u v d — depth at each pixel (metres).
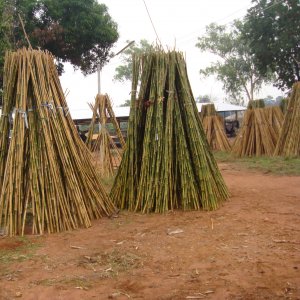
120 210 6.96
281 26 27.36
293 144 14.48
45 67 6.18
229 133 33.19
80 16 20.47
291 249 4.86
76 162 6.24
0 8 13.60
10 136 6.14
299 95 14.69
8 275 4.32
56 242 5.36
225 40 40.41
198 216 6.43
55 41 20.27
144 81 7.10
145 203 6.78
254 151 16.41
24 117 5.92
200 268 4.38
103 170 11.00
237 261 4.54
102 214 6.66
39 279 4.21
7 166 5.84
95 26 21.11
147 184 6.81
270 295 3.74
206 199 6.79
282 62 28.64
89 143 11.75
